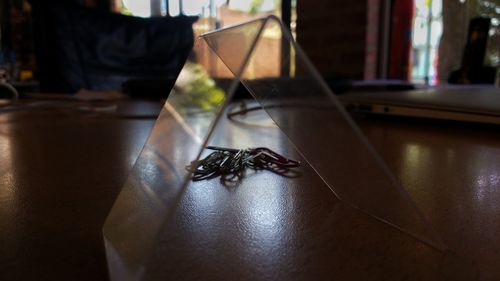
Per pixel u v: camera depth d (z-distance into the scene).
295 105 0.21
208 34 0.21
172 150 0.17
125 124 0.67
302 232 0.21
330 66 1.88
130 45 1.48
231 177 0.32
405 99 0.67
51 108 0.89
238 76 0.16
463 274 0.16
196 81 0.19
